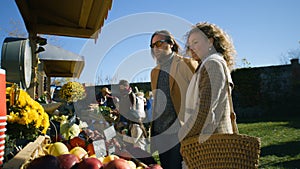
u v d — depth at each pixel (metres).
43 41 4.02
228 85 1.65
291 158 4.78
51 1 3.61
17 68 2.46
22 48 2.49
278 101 13.88
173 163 2.08
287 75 13.83
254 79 14.26
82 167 1.11
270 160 4.71
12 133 1.49
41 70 5.13
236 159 1.50
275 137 7.12
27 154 1.15
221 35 1.85
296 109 13.43
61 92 3.25
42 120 1.64
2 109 0.98
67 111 3.12
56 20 4.30
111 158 1.38
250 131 8.50
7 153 1.46
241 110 14.45
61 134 2.11
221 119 1.63
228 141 1.51
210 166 1.52
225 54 1.86
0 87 0.97
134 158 1.55
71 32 4.53
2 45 2.49
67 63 7.00
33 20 4.02
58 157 1.14
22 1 3.29
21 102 1.52
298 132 7.69
